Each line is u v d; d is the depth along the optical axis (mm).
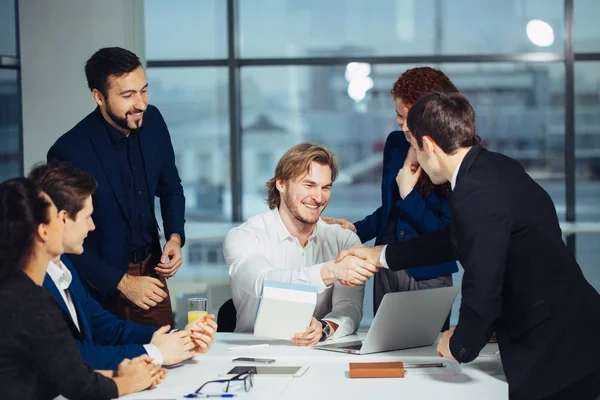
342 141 7691
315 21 7488
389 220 3193
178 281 6230
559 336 2150
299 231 3002
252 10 7480
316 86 7578
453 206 2182
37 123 5219
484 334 2137
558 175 7492
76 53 5184
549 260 2168
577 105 7375
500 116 7465
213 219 7629
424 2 7391
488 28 7379
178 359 2420
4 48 5410
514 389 2145
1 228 1954
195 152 7566
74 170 2154
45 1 5176
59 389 2023
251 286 2834
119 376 2182
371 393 2129
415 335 2652
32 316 1968
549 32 7242
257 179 7656
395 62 7469
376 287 3197
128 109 3061
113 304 3258
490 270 2105
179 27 7422
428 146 2252
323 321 2807
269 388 2180
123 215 3225
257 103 7590
